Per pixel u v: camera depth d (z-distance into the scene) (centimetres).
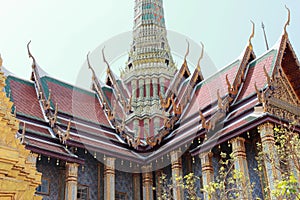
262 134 2147
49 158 2283
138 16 4047
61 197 2367
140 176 2755
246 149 2408
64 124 2648
